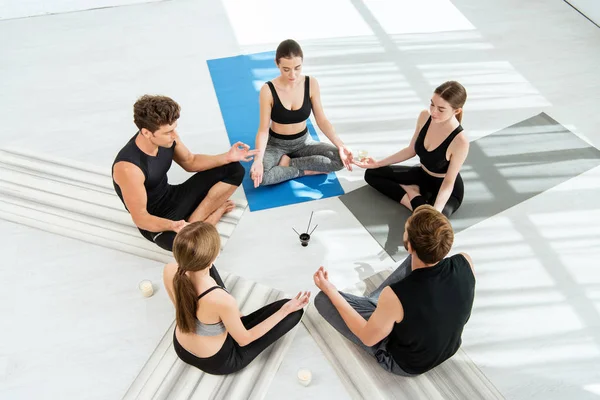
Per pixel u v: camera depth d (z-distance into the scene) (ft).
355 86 14.47
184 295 7.18
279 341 9.14
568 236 10.88
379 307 7.52
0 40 15.69
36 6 16.49
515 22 16.69
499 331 9.41
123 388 8.58
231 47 15.61
